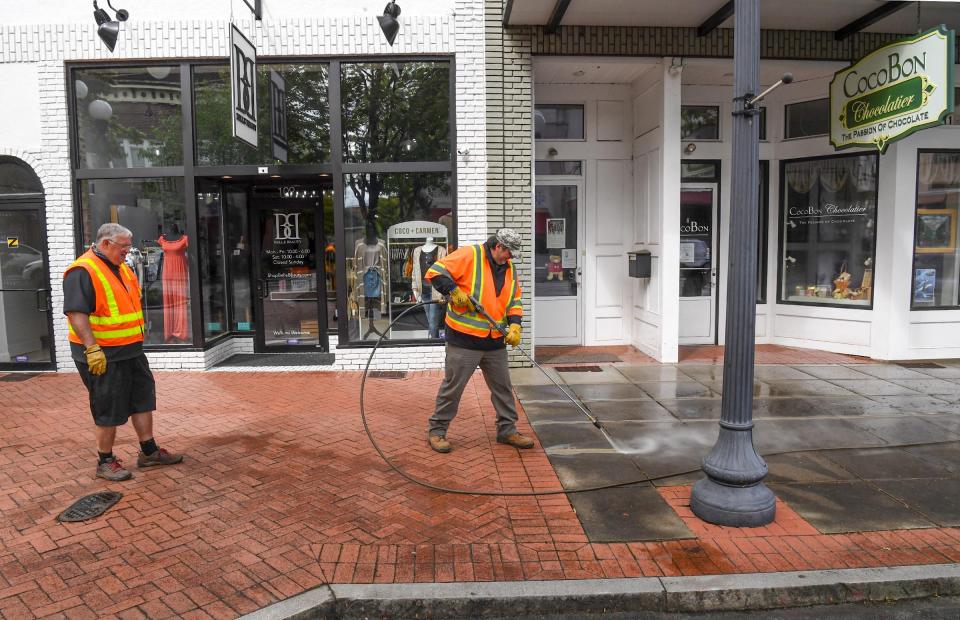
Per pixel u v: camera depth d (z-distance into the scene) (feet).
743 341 12.53
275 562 11.16
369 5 24.82
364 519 12.76
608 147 28.96
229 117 25.46
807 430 17.90
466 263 15.83
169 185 25.64
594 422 17.35
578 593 10.31
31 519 12.75
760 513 12.39
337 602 10.17
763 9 23.13
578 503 13.51
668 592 10.34
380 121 25.38
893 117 21.97
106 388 14.24
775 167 29.22
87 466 15.46
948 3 22.85
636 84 28.22
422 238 25.72
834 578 10.62
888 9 22.90
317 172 25.31
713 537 12.03
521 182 25.22
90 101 25.49
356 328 25.96
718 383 23.12
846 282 27.91
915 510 13.09
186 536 12.05
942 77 19.97
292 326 29.40
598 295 29.58
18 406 20.74
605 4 22.58
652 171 26.71
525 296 25.52
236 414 19.69
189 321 25.94
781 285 29.71
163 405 20.76
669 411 19.85
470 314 15.96
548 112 28.81
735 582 10.53
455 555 11.42
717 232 29.37
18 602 9.95
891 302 26.14
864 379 23.44
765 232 29.71
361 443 17.07
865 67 23.21
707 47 24.99
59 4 24.80
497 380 16.67
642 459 15.93
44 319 25.91
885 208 26.07
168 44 24.80
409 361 25.88
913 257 26.11
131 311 14.64
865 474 14.90
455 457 16.07
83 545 11.71
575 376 24.29
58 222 25.38
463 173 25.09
